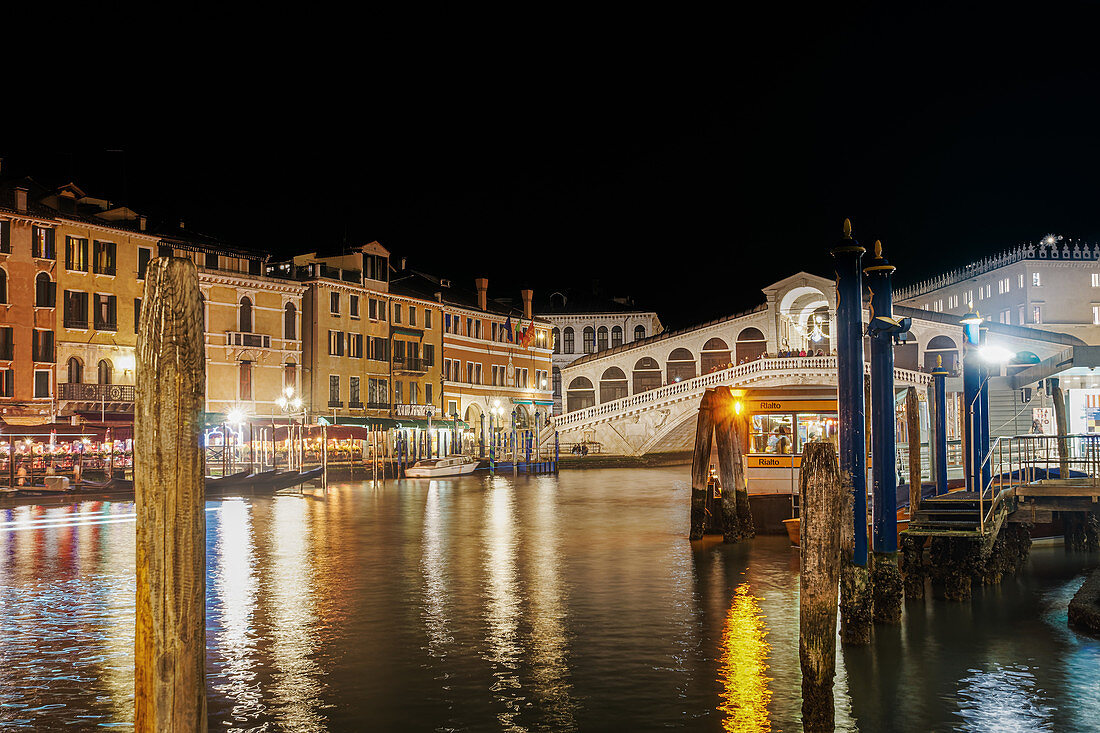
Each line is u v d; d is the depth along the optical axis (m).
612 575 19.58
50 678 12.36
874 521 14.75
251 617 15.71
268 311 52.47
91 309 43.72
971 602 16.34
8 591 18.11
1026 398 30.59
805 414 25.55
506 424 75.00
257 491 40.66
